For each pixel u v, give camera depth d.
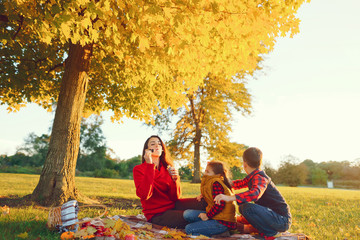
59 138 6.34
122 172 43.00
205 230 3.06
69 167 6.33
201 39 5.07
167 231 3.17
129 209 5.81
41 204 5.80
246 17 5.16
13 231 2.98
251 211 2.98
